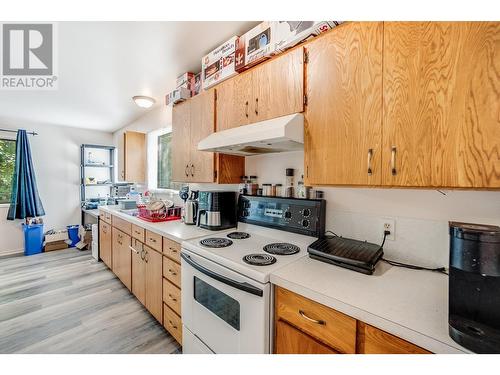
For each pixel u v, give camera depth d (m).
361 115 1.03
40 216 4.00
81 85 2.49
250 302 1.09
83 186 4.45
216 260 1.29
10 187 3.89
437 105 0.85
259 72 1.46
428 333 0.68
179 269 1.68
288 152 1.70
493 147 0.75
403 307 0.81
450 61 0.82
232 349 1.18
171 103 2.29
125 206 3.18
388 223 1.24
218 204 1.92
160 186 3.46
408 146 0.91
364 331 0.80
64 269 3.19
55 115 3.61
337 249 1.21
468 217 1.03
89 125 4.28
